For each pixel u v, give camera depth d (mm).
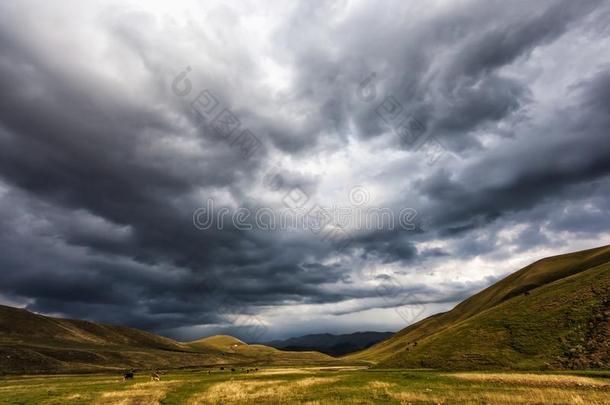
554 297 81188
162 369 146125
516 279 163375
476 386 39531
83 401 35812
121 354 180750
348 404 30812
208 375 75750
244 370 98312
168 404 34375
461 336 81375
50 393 42938
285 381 53156
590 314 66000
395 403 30641
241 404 32969
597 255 139500
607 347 54625
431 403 30078
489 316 88688
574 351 57375
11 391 47469
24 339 198500
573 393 32250
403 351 93125
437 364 70062
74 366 135875
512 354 63875
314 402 32031
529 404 28062
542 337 65875
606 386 37062
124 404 33594
